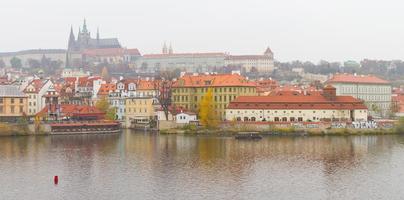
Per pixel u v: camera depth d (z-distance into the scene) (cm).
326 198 14688
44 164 19112
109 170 18100
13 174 17462
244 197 14738
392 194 15075
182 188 15662
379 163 19288
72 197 14775
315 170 18062
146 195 14950
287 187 15788
